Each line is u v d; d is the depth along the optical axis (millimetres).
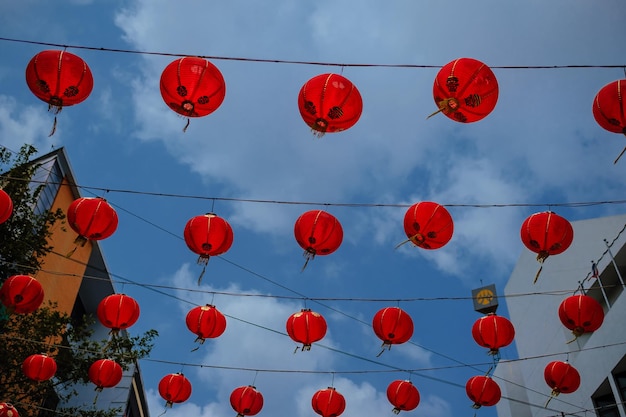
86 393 22906
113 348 13930
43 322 13383
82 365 13594
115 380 12344
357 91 7477
